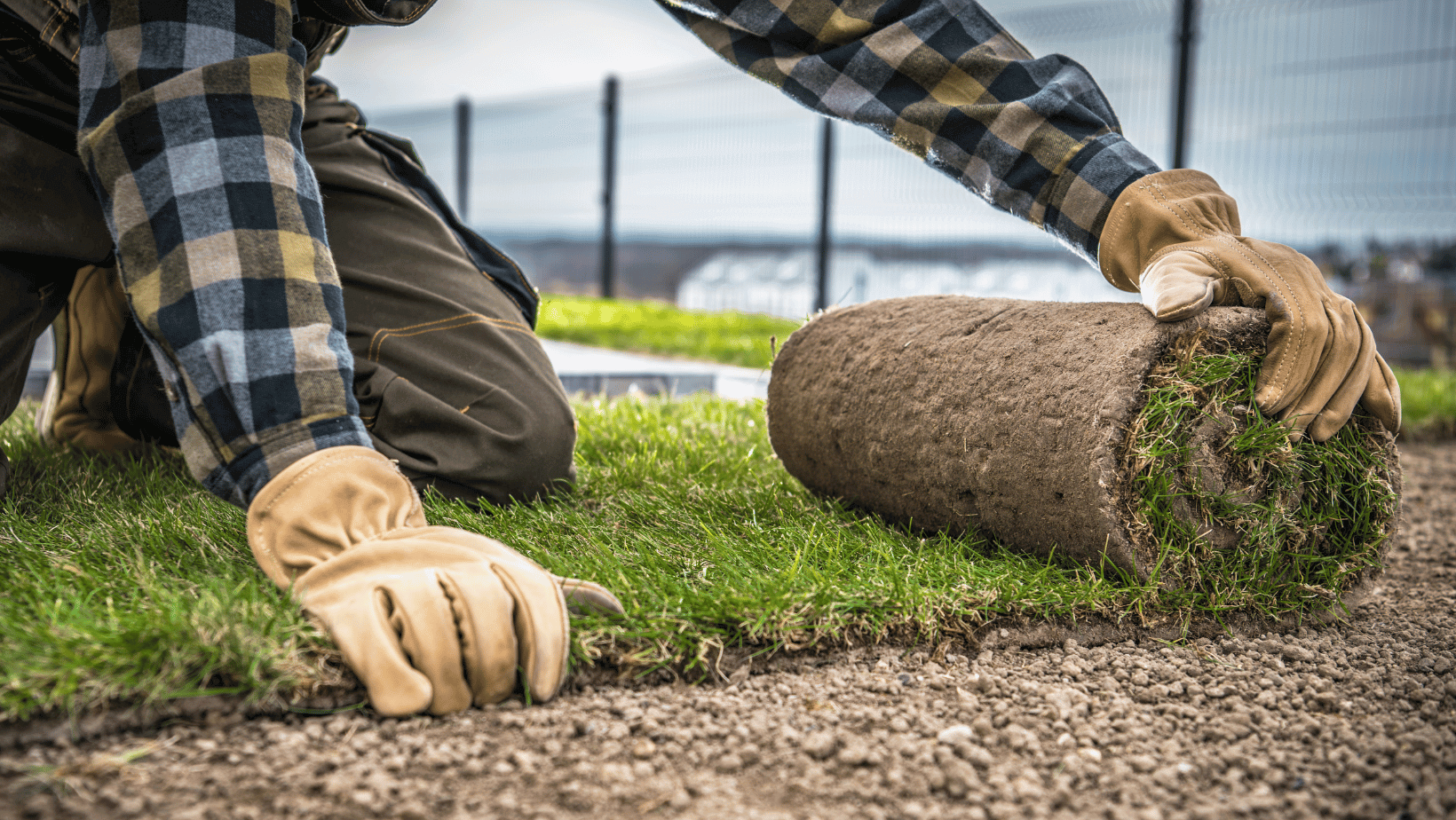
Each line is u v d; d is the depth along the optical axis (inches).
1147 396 55.1
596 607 47.1
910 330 71.9
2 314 58.7
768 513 73.0
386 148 82.5
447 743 39.9
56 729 38.0
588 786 37.4
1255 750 43.2
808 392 77.9
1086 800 38.3
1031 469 58.7
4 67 59.6
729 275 407.8
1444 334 275.0
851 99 66.1
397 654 41.2
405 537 45.0
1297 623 60.3
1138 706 47.5
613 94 433.7
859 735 43.0
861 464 72.6
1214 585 57.9
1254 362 56.1
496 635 42.0
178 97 46.2
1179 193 59.1
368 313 70.7
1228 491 56.6
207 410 44.7
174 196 45.6
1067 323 61.7
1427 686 51.0
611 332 235.0
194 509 62.4
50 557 51.4
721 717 44.3
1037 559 61.7
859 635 52.3
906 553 61.2
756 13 68.1
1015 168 62.8
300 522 44.1
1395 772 40.9
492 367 70.3
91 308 80.7
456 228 82.8
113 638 39.1
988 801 38.0
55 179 60.2
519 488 69.7
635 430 101.9
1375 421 59.5
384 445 68.0
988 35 66.9
